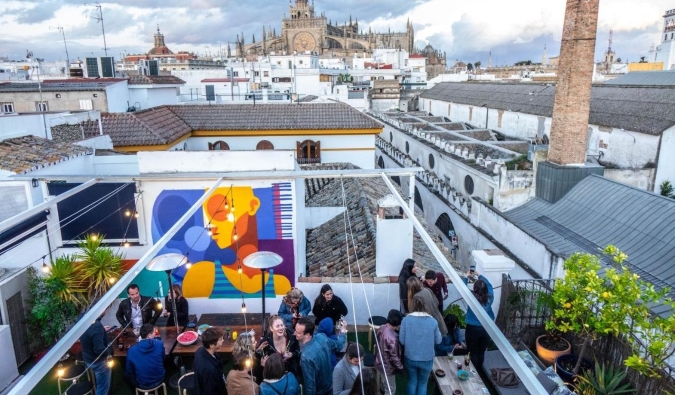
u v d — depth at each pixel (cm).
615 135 2558
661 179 2264
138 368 781
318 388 707
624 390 734
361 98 5338
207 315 1086
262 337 880
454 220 2609
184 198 1079
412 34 13288
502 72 9362
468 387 794
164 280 1095
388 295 1055
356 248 1312
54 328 979
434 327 726
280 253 1104
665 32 8519
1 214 1066
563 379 840
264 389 629
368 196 1734
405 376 877
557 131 2123
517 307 973
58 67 5794
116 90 2714
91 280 1020
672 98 2464
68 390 770
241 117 2464
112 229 1085
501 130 3916
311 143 2408
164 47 11162
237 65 6744
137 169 1502
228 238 1091
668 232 1538
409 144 3712
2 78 4853
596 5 1936
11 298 961
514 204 2261
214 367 713
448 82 6125
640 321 741
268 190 1076
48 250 1070
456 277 595
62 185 1065
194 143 2386
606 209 1845
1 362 902
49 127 1634
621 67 9125
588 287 764
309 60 7031
